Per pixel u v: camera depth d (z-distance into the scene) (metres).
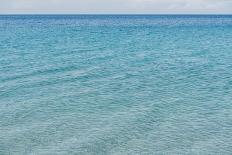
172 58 47.00
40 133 19.34
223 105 25.17
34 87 29.25
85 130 19.88
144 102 25.75
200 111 23.72
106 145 17.81
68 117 22.14
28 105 24.44
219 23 147.25
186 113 23.20
